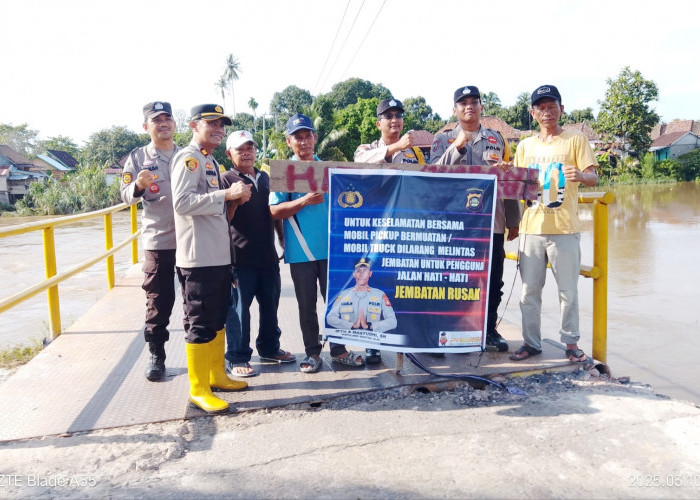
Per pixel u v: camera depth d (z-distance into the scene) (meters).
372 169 3.42
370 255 3.46
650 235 17.09
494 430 2.93
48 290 4.94
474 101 4.04
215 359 3.40
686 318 7.77
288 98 91.81
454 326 3.52
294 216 3.68
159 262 3.72
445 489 2.36
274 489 2.39
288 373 3.77
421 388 3.53
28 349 5.49
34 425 3.00
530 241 3.93
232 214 3.51
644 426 2.96
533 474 2.48
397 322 3.48
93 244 18.45
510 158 4.39
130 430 2.98
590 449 2.71
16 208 43.53
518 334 4.70
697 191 40.44
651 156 57.50
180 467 2.60
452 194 3.48
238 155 3.64
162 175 3.89
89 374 3.79
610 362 6.12
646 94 54.97
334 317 3.49
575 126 64.81
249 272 3.71
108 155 67.31
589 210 26.22
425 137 45.09
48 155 69.62
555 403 3.29
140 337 4.65
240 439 2.87
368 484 2.41
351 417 3.12
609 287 9.95
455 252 3.50
